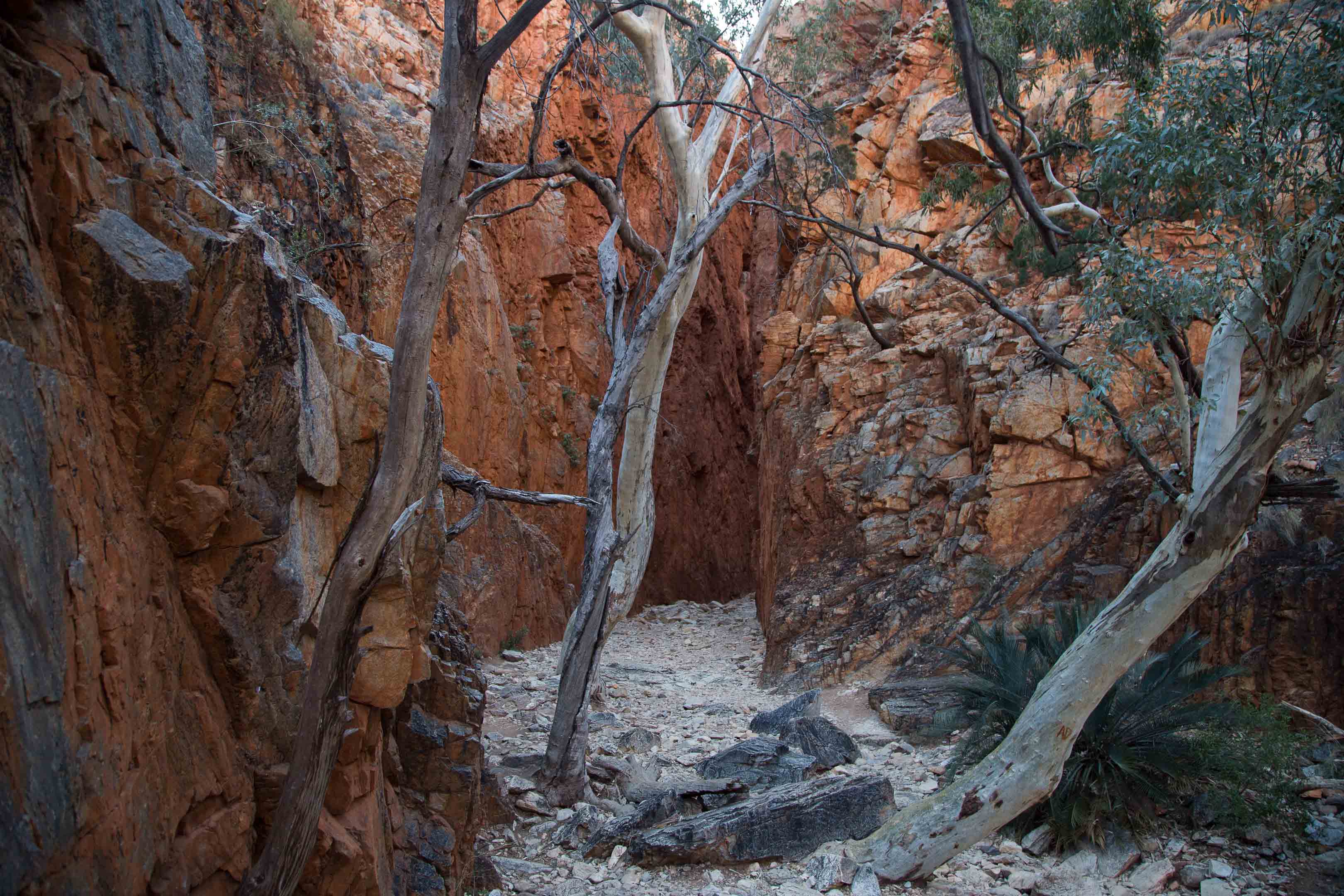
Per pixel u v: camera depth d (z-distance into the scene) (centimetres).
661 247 2462
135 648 295
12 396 239
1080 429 1180
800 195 1719
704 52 1082
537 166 393
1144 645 544
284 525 375
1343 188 491
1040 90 1562
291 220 904
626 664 1423
